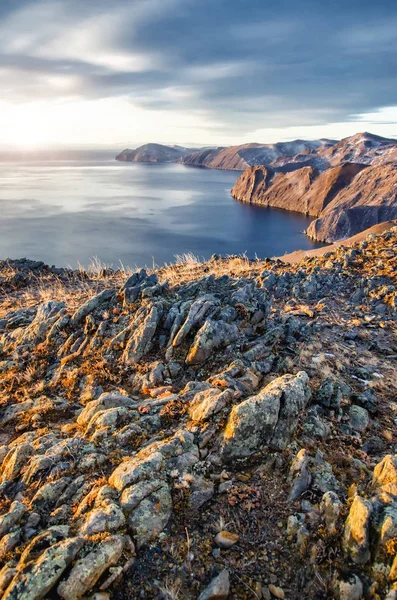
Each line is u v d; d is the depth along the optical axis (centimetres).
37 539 498
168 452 633
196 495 572
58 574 455
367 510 502
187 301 1127
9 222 17775
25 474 632
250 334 1041
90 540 490
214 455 639
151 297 1178
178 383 892
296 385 714
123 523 517
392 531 480
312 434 696
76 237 15225
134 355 975
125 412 745
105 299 1222
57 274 2258
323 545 502
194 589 471
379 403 840
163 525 531
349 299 1470
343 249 2084
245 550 509
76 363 1002
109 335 1067
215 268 2180
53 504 577
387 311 1341
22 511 554
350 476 624
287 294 1551
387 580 453
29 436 750
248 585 474
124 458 637
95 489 580
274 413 656
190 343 979
